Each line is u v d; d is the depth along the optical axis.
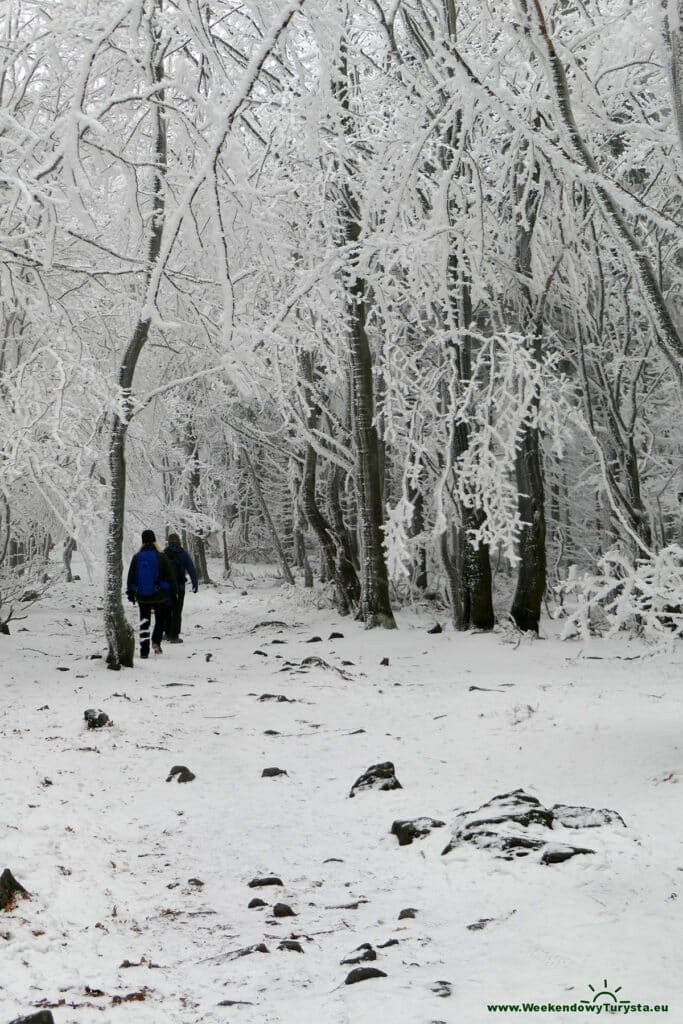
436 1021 2.94
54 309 12.20
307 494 21.20
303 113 11.95
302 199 13.69
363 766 7.36
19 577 18.25
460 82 9.47
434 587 23.17
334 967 3.60
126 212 11.91
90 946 3.93
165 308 14.33
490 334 18.00
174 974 3.64
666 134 12.54
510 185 15.77
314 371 19.12
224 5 11.90
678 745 7.27
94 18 11.55
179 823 5.93
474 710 9.48
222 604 25.75
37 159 12.00
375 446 17.39
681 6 6.07
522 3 6.39
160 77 12.70
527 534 16.73
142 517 20.30
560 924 3.81
